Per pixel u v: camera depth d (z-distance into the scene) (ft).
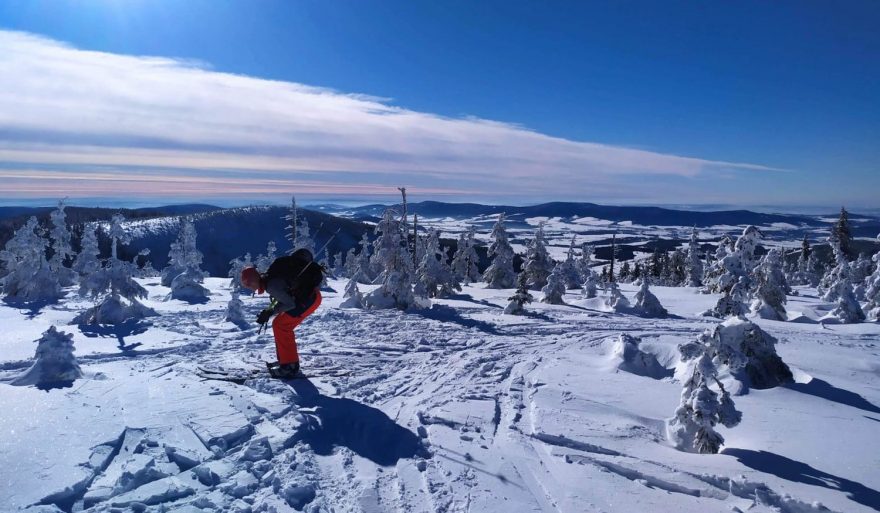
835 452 17.47
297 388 21.16
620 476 14.99
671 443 18.44
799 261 164.96
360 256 134.92
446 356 30.32
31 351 27.86
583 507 12.89
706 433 17.69
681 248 198.08
